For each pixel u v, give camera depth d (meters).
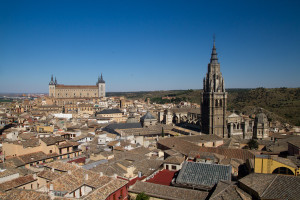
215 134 168.38
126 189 73.88
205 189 70.88
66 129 186.00
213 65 179.00
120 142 138.00
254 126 169.38
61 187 70.00
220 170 76.12
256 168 75.06
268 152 116.50
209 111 177.38
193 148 122.31
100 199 63.06
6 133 161.88
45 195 63.44
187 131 184.38
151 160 102.69
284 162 73.19
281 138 156.00
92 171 79.94
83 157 115.62
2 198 62.88
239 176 86.56
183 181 74.38
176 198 66.38
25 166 97.94
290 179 61.81
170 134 197.75
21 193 64.88
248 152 109.75
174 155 105.44
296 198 55.72
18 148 107.81
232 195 60.06
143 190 71.50
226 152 112.69
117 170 89.56
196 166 79.44
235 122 190.75
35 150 109.50
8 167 90.81
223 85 179.38
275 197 57.09
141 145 149.75
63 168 85.38
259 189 60.56
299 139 111.81
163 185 72.31
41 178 80.12
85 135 160.12
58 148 112.06
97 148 131.12
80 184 72.12
